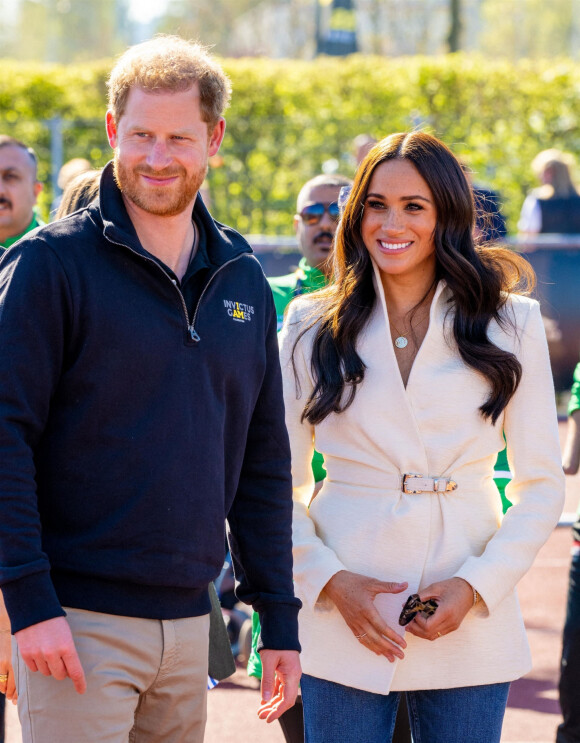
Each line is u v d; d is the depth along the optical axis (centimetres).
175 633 454
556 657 951
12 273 435
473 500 548
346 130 2327
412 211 544
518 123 2369
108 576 438
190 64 454
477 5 8712
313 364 563
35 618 414
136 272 446
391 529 538
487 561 529
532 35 8400
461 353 541
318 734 547
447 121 2373
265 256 1570
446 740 533
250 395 489
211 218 484
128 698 447
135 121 448
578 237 1714
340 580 534
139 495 439
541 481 551
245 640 909
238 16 7669
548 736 802
